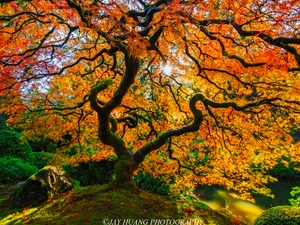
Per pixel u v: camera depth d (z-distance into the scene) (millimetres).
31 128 7238
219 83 6871
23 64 5711
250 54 5570
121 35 4051
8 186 8953
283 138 7004
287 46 3350
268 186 13828
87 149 8914
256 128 6539
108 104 5336
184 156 7547
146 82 8172
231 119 6758
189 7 3680
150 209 4520
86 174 9688
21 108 6457
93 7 3752
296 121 6359
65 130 7492
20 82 5871
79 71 7148
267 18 3914
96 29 3836
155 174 8023
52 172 6164
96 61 7410
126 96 7426
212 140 6977
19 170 10219
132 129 7711
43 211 4691
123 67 7859
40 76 5910
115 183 5137
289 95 5785
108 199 4586
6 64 5301
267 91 6160
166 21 3975
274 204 11539
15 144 12031
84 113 7305
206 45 6293
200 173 7371
